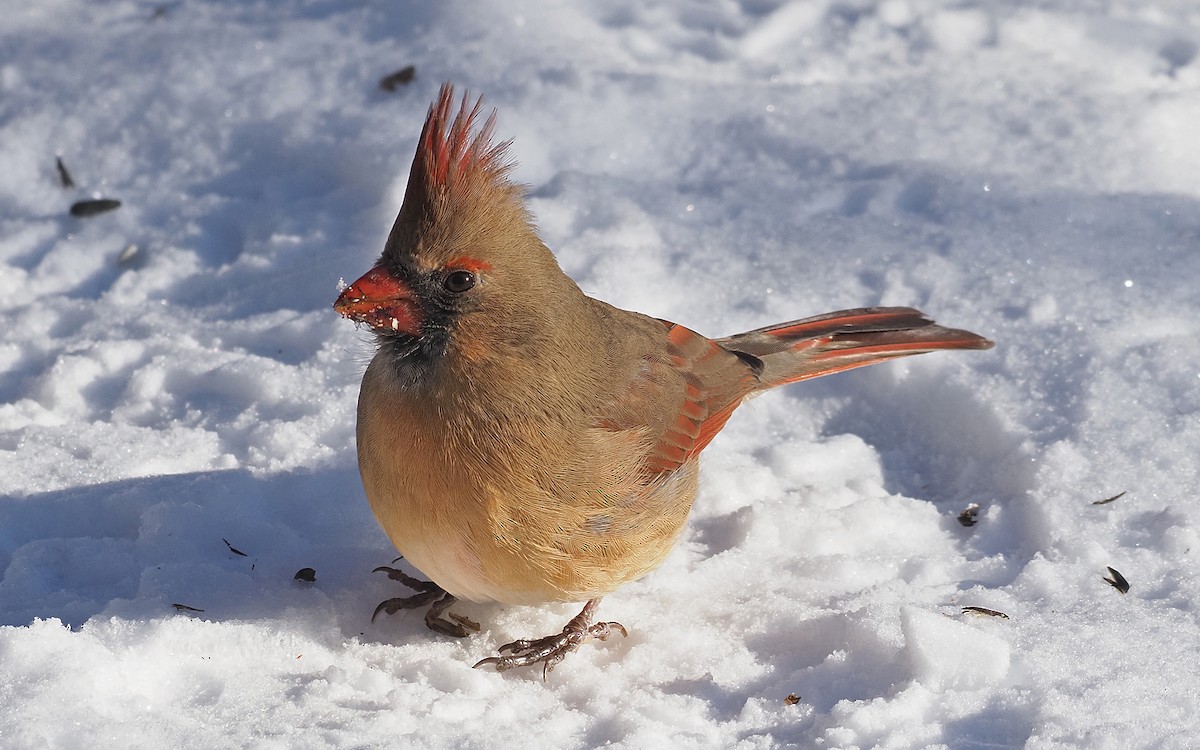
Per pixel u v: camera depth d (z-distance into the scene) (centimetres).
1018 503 787
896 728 581
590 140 1158
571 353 629
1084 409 838
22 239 1055
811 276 997
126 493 755
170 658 622
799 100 1212
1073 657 628
